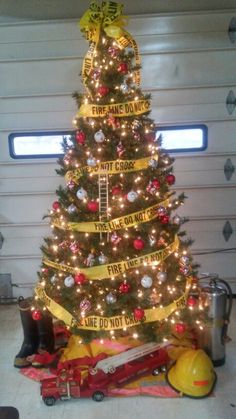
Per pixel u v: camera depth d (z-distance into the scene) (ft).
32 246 9.68
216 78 8.63
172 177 6.66
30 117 8.93
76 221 6.14
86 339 6.25
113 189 6.07
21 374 6.99
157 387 6.44
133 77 6.48
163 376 6.70
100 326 6.04
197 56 8.51
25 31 8.48
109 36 5.96
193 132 8.93
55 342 7.70
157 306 6.15
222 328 6.98
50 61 8.63
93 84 6.14
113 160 6.01
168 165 6.87
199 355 6.52
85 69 6.23
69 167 6.52
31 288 9.87
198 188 9.24
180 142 9.00
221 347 7.04
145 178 6.21
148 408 6.03
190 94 8.72
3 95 8.80
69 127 8.95
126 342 7.08
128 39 6.12
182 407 6.03
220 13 8.28
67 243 6.40
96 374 6.24
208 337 7.00
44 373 6.98
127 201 6.02
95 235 6.30
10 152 9.14
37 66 8.66
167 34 8.40
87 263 6.05
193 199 9.31
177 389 6.30
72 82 8.72
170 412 5.93
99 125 6.06
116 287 6.22
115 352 6.86
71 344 7.51
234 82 8.61
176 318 6.32
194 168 9.13
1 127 8.99
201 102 8.75
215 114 8.81
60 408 6.10
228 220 9.43
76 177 6.31
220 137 8.94
